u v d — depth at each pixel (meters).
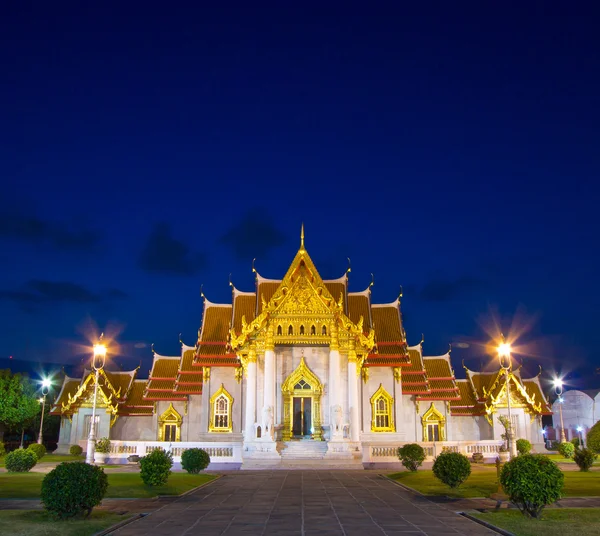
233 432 69.38
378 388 70.69
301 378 62.25
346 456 55.62
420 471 46.97
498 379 80.31
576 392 105.62
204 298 76.31
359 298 75.75
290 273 63.25
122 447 55.78
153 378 78.19
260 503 29.42
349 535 21.05
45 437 100.00
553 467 24.80
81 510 24.12
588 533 21.19
